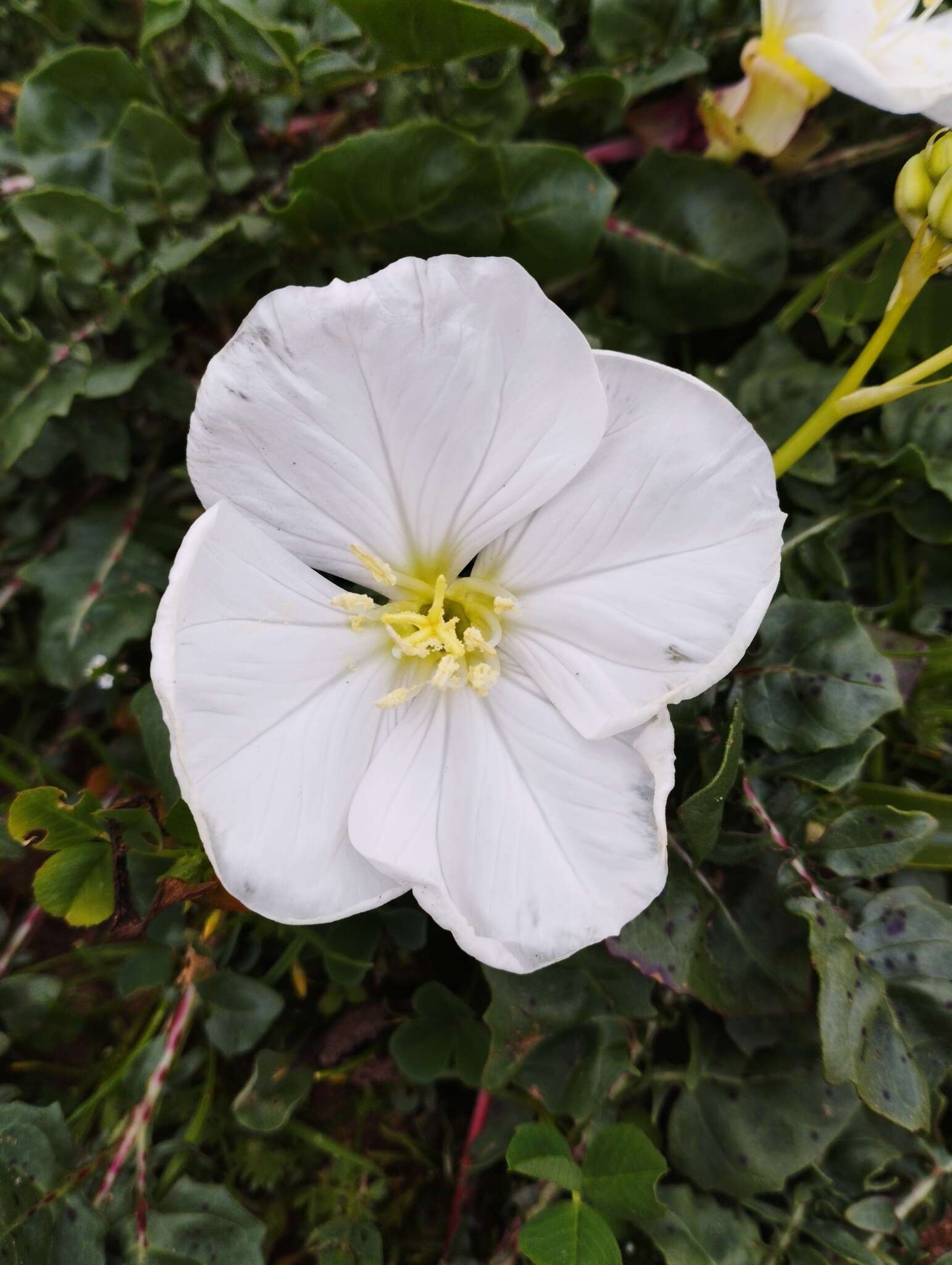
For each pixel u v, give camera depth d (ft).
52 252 0.56
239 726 0.41
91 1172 0.51
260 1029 0.53
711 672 0.42
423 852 0.44
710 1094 0.54
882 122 0.65
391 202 0.56
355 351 0.41
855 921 0.50
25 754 0.59
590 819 0.44
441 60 0.54
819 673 0.52
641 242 0.63
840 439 0.61
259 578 0.43
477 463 0.44
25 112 0.57
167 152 0.57
